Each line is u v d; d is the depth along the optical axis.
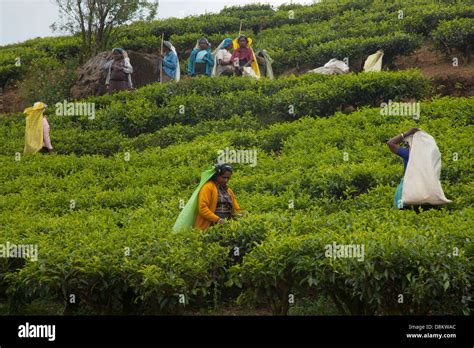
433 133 15.41
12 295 9.39
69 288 9.01
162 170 15.55
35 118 18.42
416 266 8.20
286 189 13.30
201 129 18.69
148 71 24.81
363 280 8.16
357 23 27.00
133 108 20.45
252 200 12.45
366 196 12.40
